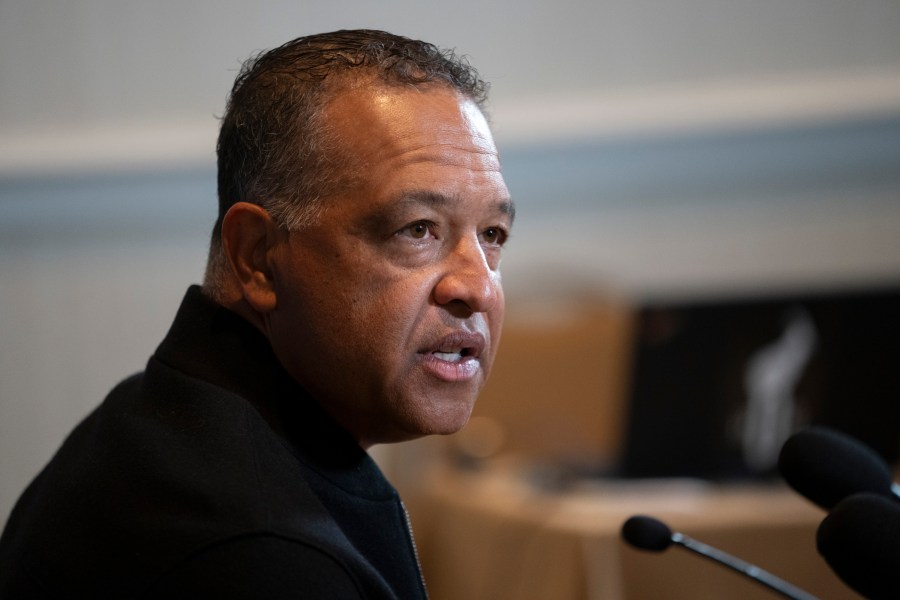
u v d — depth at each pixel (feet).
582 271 45.88
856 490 13.66
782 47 46.09
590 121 45.16
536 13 45.32
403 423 12.14
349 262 11.68
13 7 42.93
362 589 10.35
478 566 29.07
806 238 47.01
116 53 43.55
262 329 12.64
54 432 45.11
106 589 10.52
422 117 11.78
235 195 12.51
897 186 46.98
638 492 28.66
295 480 11.11
